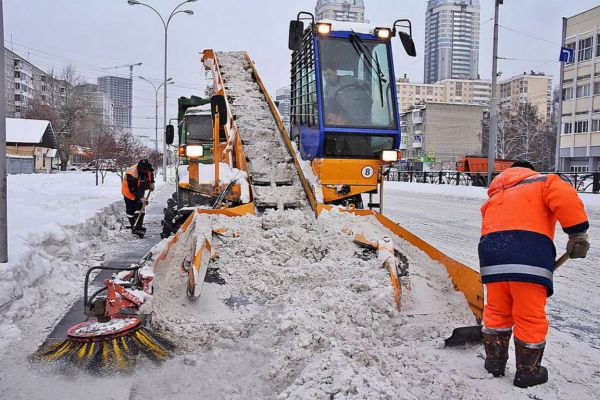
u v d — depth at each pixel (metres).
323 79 7.17
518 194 3.71
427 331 4.47
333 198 6.88
